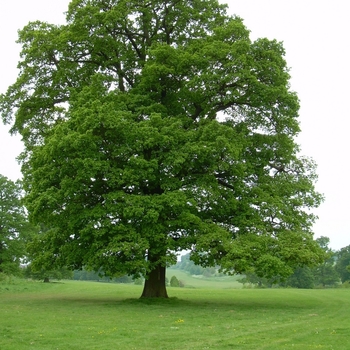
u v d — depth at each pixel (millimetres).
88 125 21641
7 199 61688
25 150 28281
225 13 29047
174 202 21344
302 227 25938
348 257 101938
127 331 13578
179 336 12719
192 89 24984
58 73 26312
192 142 23281
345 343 11609
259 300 28844
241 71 23922
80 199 23281
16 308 21250
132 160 22000
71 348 10875
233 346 11156
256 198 24344
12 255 59531
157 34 28422
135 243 21047
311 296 33500
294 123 26031
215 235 22016
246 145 25141
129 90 26453
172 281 87062
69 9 28078
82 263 24328
